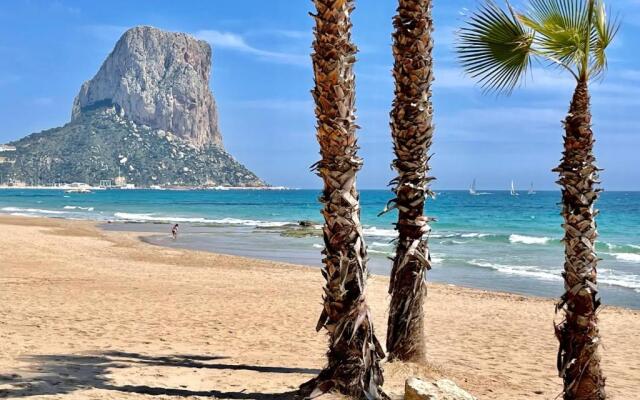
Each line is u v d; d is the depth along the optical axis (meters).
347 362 5.79
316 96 5.74
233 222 58.91
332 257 5.75
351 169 5.71
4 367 6.96
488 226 54.16
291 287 17.39
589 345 5.77
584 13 5.89
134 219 61.81
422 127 7.32
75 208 90.06
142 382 6.71
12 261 20.62
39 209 83.88
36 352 8.03
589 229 5.73
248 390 6.59
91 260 22.80
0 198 139.88
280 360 8.47
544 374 8.57
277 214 80.12
